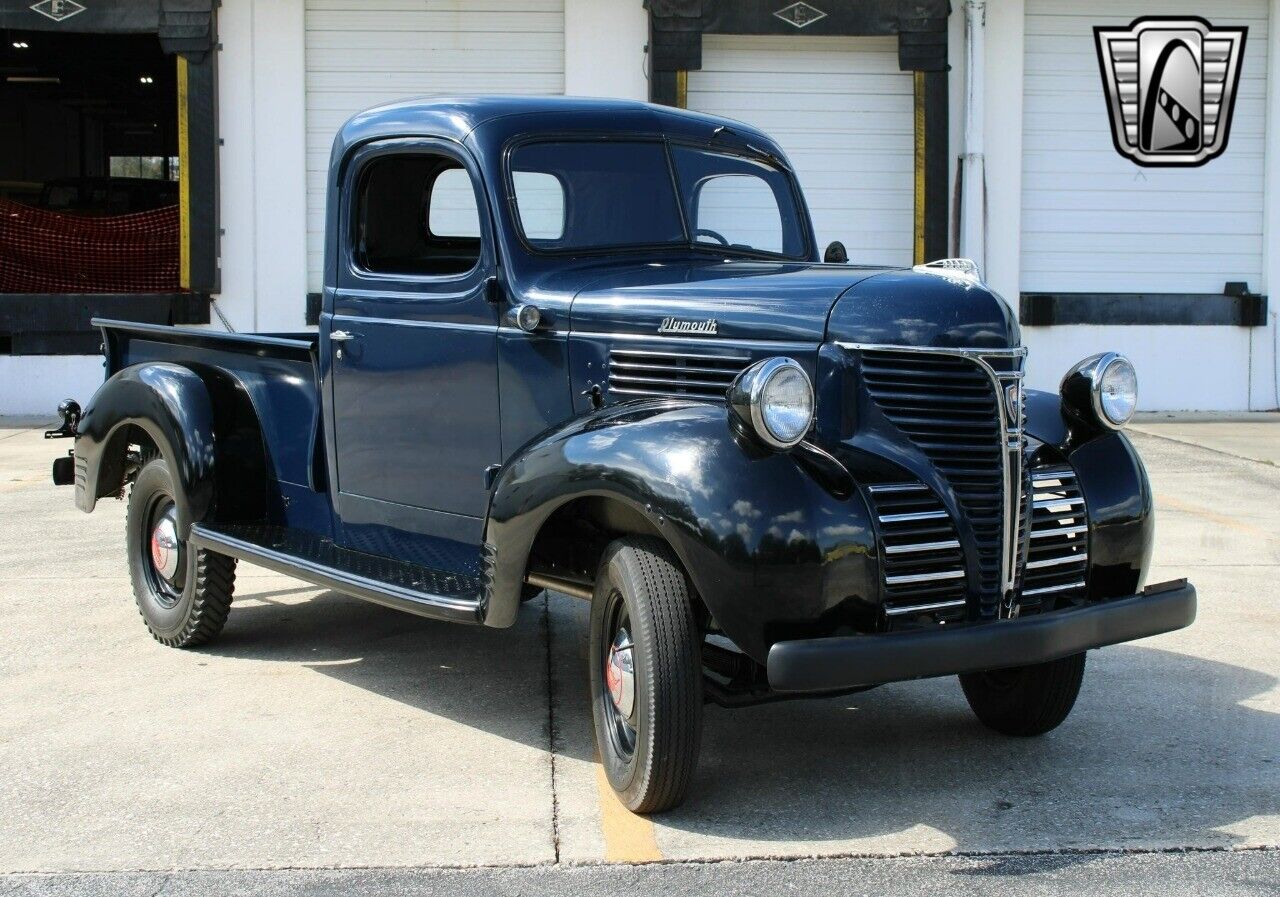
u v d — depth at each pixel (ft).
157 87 78.38
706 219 16.83
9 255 46.44
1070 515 13.83
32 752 14.74
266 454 18.71
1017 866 11.82
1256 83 47.29
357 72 45.88
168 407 18.31
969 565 12.75
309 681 17.47
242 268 45.88
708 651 13.93
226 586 18.53
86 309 45.55
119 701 16.56
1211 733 15.37
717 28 45.52
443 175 15.98
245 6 45.16
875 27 45.70
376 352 16.70
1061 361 47.06
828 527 11.99
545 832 12.60
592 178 16.03
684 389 13.74
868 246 47.14
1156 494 30.50
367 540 17.20
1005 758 14.64
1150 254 47.50
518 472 13.57
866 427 12.87
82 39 62.23
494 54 46.16
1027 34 46.62
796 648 11.53
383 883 11.51
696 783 13.87
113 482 20.17
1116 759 14.57
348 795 13.53
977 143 45.91
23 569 23.66
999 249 46.88
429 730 15.58
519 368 15.07
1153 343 47.24
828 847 12.24
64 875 11.67
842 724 15.89
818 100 46.70
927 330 12.87
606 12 45.96
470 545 15.75
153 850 12.20
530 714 16.19
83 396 45.68
